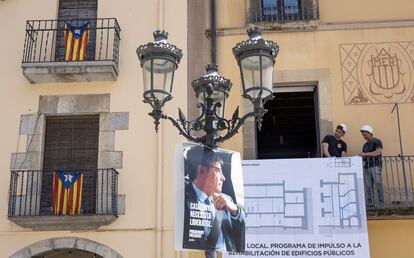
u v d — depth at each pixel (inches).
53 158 507.2
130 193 483.8
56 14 537.0
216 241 304.7
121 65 516.1
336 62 511.8
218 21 529.0
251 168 466.6
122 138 498.3
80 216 466.0
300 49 516.4
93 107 507.8
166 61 310.3
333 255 445.7
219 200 311.7
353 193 454.6
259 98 307.7
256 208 458.9
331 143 475.8
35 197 485.4
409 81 504.7
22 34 529.3
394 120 496.4
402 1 524.7
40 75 501.7
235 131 316.5
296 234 451.8
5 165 495.8
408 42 514.3
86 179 495.8
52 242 474.3
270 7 536.1
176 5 531.2
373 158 469.7
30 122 506.0
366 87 504.7
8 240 477.1
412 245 464.4
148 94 309.0
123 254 470.3
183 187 304.5
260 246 451.5
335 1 528.1
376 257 462.6
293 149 740.7
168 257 466.6
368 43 515.2
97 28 511.2
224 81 337.4
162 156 490.9
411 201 472.4
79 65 497.4
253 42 308.8
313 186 459.2
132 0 535.5
